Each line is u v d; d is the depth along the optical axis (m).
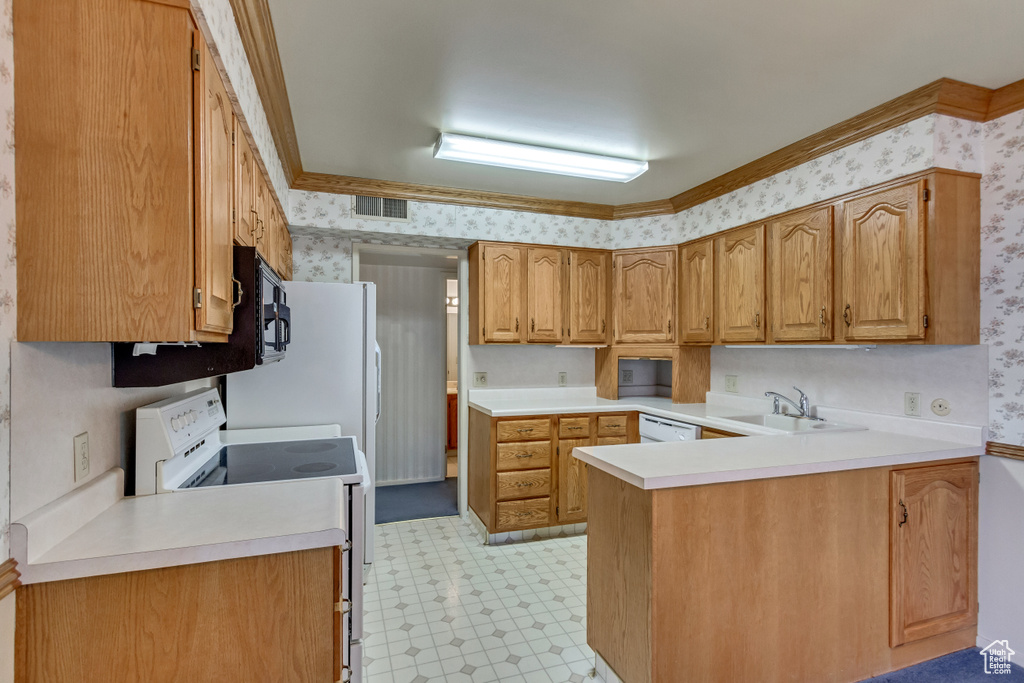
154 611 1.07
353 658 1.62
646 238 3.75
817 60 1.86
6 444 0.96
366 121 2.36
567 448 3.40
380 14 1.61
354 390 2.73
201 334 1.16
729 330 3.13
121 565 1.03
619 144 2.62
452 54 1.83
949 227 2.07
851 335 2.36
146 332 1.04
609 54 1.83
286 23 1.65
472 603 2.47
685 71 1.94
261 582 1.12
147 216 1.04
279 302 1.86
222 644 1.10
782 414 2.96
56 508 1.09
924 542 2.00
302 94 2.12
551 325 3.66
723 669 1.67
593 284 3.78
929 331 2.04
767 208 2.85
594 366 4.17
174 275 1.05
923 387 2.32
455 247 3.77
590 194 3.50
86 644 1.03
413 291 4.73
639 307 3.75
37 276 1.00
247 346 1.43
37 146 1.00
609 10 1.59
